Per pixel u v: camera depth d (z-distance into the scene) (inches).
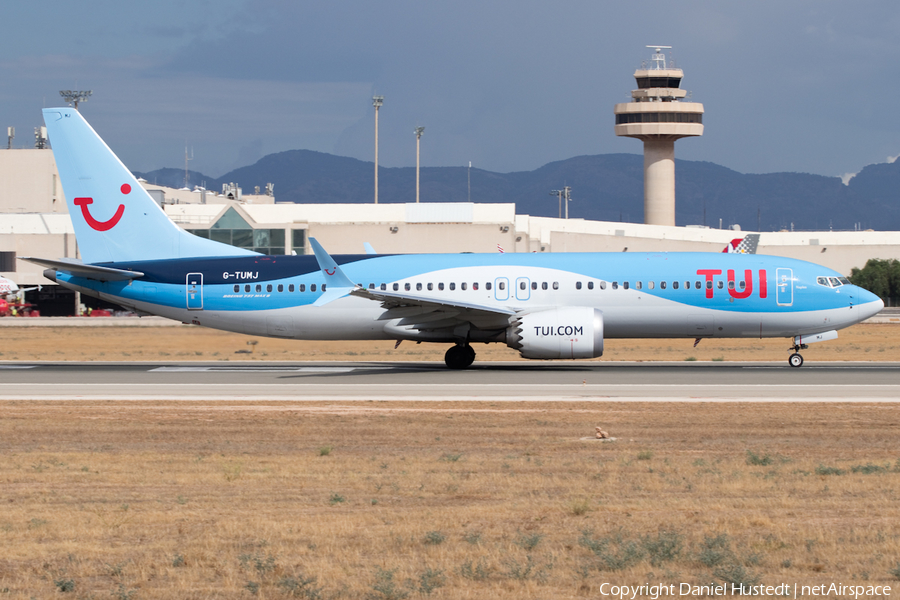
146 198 6943.9
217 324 6865.2
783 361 7347.4
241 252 6993.1
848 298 6446.9
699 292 6437.0
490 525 2289.6
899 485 2721.5
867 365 6835.6
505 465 3107.8
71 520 2367.1
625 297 6461.6
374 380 5890.8
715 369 6505.9
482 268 6628.9
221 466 3134.8
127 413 4483.3
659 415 4288.9
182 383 5807.1
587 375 6107.3
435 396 5049.2
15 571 1946.4
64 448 3563.0
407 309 6437.0
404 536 2162.9
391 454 3373.5
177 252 6948.8
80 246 6939.0
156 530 2258.9
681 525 2284.7
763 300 6432.1
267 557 1979.6
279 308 6722.4
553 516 2384.4
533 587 1812.3
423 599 1745.8
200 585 1838.1
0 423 4190.5
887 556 1995.6
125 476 2970.0
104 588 1831.9
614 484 2783.0
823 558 1989.4
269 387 5546.3
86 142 6899.6
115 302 6988.2
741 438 3673.7
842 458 3230.8
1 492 2741.1
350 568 1926.7
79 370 6752.0
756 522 2288.4
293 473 2999.5
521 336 6240.2
